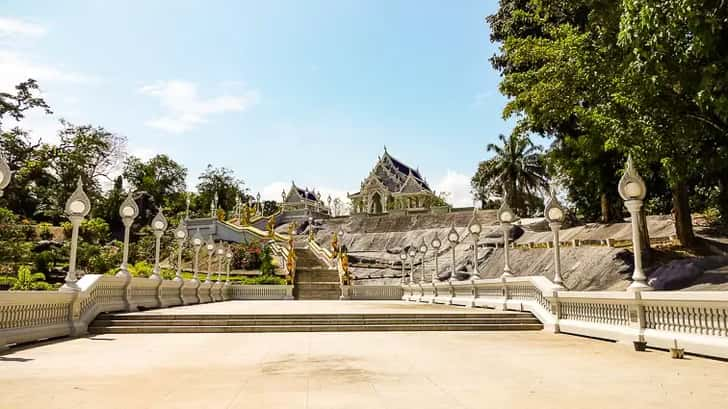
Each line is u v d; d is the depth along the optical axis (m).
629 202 10.56
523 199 63.78
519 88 25.56
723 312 8.00
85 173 73.81
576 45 19.69
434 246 30.31
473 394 5.47
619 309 10.73
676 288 22.55
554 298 13.53
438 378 6.46
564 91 22.27
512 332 13.44
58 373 6.88
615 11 16.98
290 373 6.86
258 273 47.12
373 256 57.84
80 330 12.51
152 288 19.73
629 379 6.36
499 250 44.78
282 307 22.14
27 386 5.95
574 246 33.50
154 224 20.48
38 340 10.82
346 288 38.00
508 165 63.09
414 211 71.19
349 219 71.06
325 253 50.56
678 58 11.37
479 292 21.61
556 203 14.18
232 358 8.41
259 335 12.77
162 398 5.28
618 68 16.92
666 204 42.00
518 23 32.88
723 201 23.50
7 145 67.62
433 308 21.08
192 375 6.71
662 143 14.85
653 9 10.80
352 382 6.18
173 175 95.44
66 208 12.48
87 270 38.50
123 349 9.68
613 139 17.25
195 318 14.27
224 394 5.47
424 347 9.98
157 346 10.20
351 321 14.63
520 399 5.21
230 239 61.34
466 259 48.53
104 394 5.48
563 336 12.22
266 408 4.82
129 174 91.31
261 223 77.50
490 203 71.44
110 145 77.38
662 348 9.19
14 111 66.94
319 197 102.31
